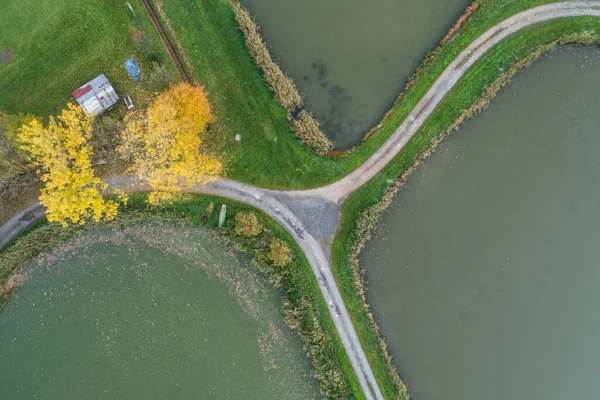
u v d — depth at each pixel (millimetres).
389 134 52531
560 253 53625
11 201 49844
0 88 49656
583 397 52875
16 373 49531
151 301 51188
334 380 50531
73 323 50469
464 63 53281
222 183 51469
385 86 53125
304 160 52000
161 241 51500
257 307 51688
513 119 53781
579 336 53281
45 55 50125
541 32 53750
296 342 51656
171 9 51125
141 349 50688
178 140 44156
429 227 52875
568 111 54125
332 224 52094
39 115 49906
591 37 53875
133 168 46938
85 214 46156
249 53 51562
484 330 52656
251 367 51188
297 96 51469
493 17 53625
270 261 51250
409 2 53750
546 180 53719
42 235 49656
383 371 51406
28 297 50312
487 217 53406
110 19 50656
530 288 53219
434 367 52094
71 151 43438
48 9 50250
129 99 50375
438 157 53219
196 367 50812
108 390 49969
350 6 53344
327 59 52844
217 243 51688
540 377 52656
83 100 48594
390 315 52250
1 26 49875
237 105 51750
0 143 44125
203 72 51375
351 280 51531
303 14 52875
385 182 52344
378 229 52406
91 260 51062
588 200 53656
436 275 52719
